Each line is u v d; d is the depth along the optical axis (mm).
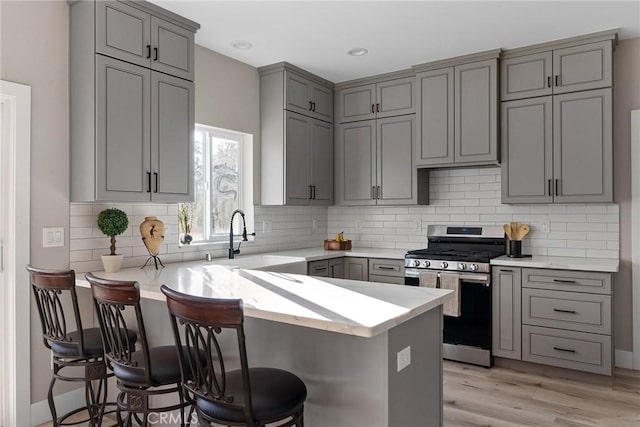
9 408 2676
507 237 4227
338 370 1905
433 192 4703
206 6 3088
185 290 2242
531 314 3576
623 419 2807
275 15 3221
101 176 2762
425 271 3990
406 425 1883
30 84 2719
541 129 3803
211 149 4082
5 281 2668
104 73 2781
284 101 4285
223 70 4043
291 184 4359
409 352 1903
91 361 2385
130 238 3279
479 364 3770
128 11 2914
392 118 4590
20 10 2682
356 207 5211
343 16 3244
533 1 3025
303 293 2127
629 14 3227
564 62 3701
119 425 2264
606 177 3545
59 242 2857
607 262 3531
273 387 1763
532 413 2896
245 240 4113
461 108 4102
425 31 3514
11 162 2652
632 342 3701
